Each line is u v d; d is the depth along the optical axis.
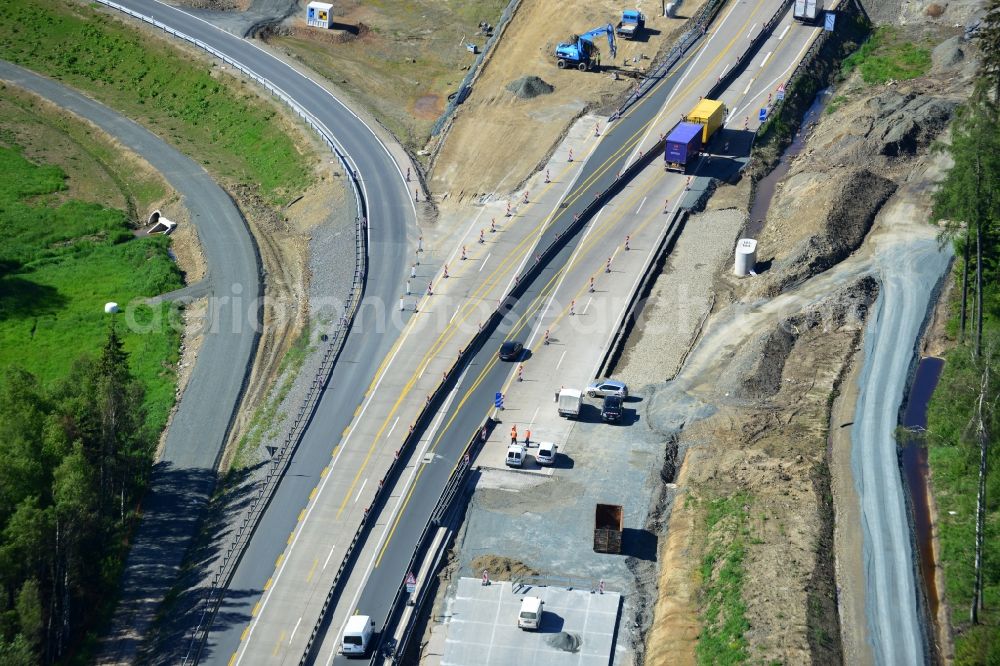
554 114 152.62
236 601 89.38
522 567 90.50
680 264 125.44
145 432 105.81
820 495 91.56
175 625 88.62
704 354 111.75
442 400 108.38
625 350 114.25
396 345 116.31
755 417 102.12
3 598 84.38
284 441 106.44
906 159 136.00
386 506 97.00
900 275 117.44
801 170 138.12
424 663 83.38
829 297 113.81
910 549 86.44
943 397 96.00
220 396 114.69
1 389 109.56
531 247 129.50
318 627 85.44
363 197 141.12
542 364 112.44
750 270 121.88
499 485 98.38
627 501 96.38
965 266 107.06
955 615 80.81
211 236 141.50
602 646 83.44
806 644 77.88
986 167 100.12
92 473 94.50
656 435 103.19
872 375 105.12
